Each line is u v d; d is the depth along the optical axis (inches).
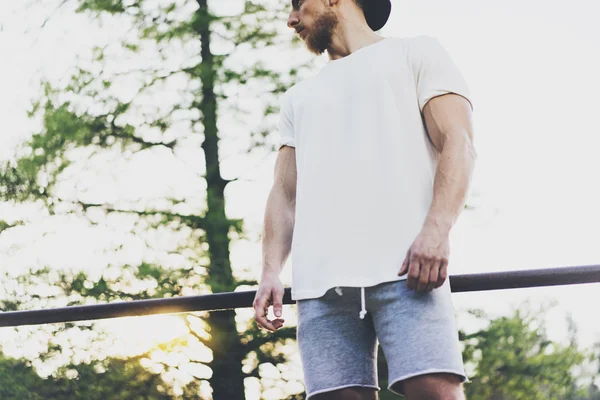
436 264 61.9
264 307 72.9
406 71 70.9
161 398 302.4
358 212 67.5
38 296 319.3
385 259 65.5
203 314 297.9
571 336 310.2
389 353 64.3
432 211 64.1
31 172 329.7
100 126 329.1
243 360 296.8
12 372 308.8
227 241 309.1
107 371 304.7
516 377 304.2
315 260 68.4
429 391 61.7
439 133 68.6
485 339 306.3
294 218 79.4
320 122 72.1
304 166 71.9
